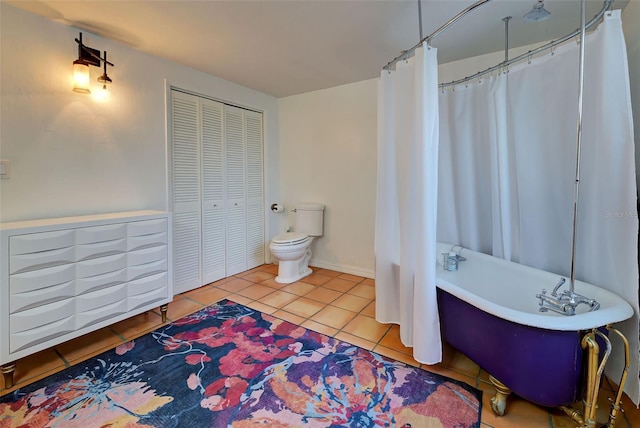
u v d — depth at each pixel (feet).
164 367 5.53
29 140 5.98
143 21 6.30
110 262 6.10
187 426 4.21
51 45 6.19
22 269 4.93
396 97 6.06
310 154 11.58
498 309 4.28
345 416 4.41
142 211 7.65
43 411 4.44
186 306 8.25
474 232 7.71
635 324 4.21
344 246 11.14
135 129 7.70
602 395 4.80
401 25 6.49
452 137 7.82
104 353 5.98
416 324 5.40
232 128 10.50
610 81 4.42
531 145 6.15
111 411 4.46
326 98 10.99
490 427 4.22
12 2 5.57
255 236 11.73
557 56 5.62
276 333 6.81
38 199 6.13
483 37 6.97
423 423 4.28
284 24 6.44
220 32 6.76
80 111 6.69
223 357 5.86
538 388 4.06
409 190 5.71
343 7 5.80
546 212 6.06
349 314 7.79
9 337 4.84
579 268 5.50
